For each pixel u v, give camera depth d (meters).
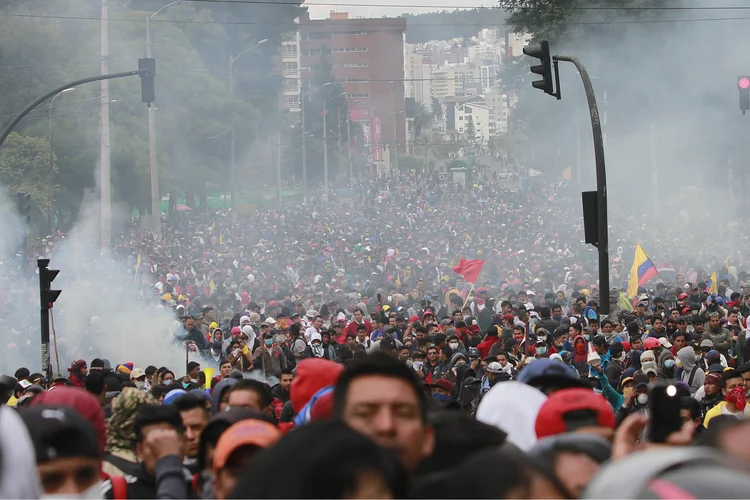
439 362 27.81
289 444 4.41
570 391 8.02
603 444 6.48
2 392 10.39
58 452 6.52
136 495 8.86
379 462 4.37
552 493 4.59
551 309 40.38
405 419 6.39
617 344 27.70
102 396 17.08
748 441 5.37
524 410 8.82
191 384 22.17
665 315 37.78
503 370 23.72
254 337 35.81
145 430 9.00
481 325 40.53
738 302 41.56
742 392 18.41
